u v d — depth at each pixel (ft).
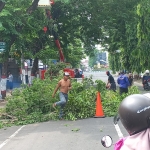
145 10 95.76
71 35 115.44
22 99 45.52
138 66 120.88
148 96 9.25
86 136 30.30
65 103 41.01
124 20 106.73
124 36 115.96
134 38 110.52
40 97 44.37
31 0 66.13
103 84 54.44
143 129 8.35
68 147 26.17
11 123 40.11
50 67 86.02
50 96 44.42
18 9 59.67
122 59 140.56
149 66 104.94
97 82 53.72
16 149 26.23
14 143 28.60
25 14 62.18
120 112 8.73
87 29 115.03
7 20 57.88
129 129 8.50
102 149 25.04
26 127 37.29
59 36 114.62
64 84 41.14
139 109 8.41
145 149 7.91
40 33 95.14
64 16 108.68
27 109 44.19
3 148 26.78
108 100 48.11
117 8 104.88
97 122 38.34
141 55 102.42
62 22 110.01
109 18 106.22
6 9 59.00
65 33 115.44
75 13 106.01
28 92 48.60
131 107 8.49
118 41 120.16
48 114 42.37
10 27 59.47
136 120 8.35
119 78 58.13
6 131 35.09
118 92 57.72
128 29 107.86
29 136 31.55
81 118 42.14
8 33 60.75
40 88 46.57
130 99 8.71
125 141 8.37
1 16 57.06
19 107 44.65
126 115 8.50
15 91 52.19
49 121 41.09
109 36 120.78
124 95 49.96
